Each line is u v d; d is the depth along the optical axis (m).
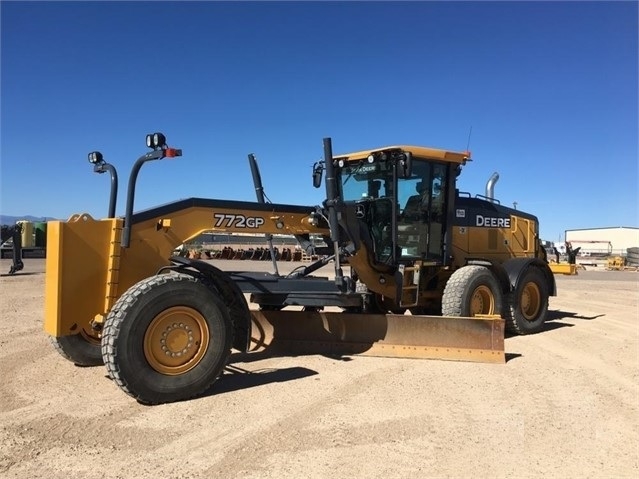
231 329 5.29
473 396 5.23
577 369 6.29
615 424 4.54
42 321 9.30
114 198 5.64
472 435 4.26
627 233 80.62
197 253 21.05
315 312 7.23
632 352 7.26
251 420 4.51
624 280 24.27
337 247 6.60
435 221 8.27
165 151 5.00
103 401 4.97
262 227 6.40
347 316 6.98
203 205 5.95
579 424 4.53
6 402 4.93
